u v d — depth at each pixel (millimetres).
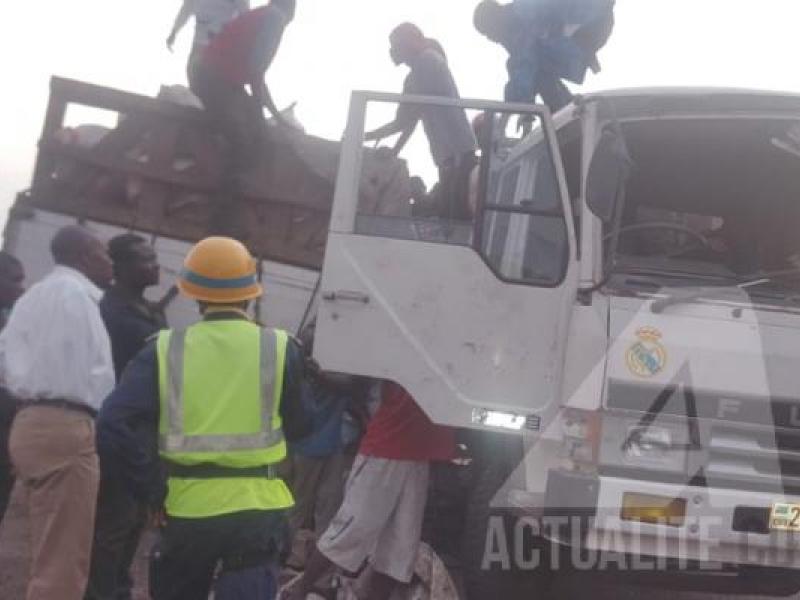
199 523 3828
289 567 5934
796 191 6090
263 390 3912
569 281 5434
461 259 5551
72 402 4633
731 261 6004
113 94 6781
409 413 5387
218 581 3891
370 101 5672
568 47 6738
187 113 6762
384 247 5590
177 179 6738
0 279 5605
